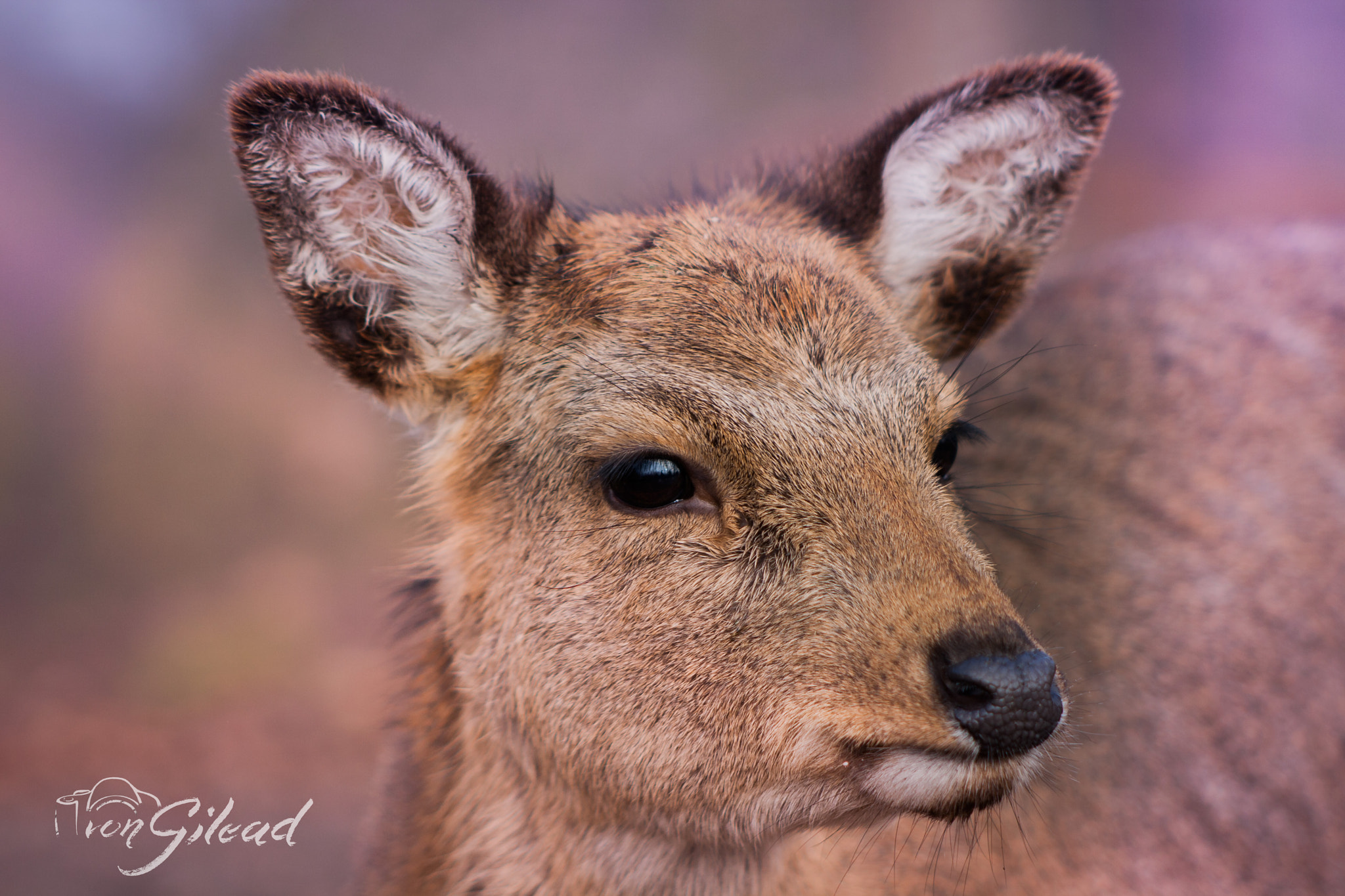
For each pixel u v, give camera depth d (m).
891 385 6.92
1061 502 9.35
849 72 32.12
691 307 6.95
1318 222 12.03
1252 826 8.83
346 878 14.02
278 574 24.23
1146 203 32.75
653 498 6.73
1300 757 9.14
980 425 9.80
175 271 27.47
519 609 7.09
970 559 6.52
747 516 6.60
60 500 25.73
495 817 7.51
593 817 7.07
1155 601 9.05
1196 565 9.23
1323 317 10.32
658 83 32.59
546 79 32.62
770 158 14.31
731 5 32.78
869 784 6.28
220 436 25.73
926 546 6.39
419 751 8.23
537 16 32.91
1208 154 34.94
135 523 25.25
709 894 7.29
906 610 6.19
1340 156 35.00
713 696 6.54
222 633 22.53
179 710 20.77
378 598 23.44
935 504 6.74
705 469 6.67
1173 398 9.91
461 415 7.67
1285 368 10.00
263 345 26.78
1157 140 34.94
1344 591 9.41
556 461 7.03
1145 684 8.77
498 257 7.52
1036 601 8.77
